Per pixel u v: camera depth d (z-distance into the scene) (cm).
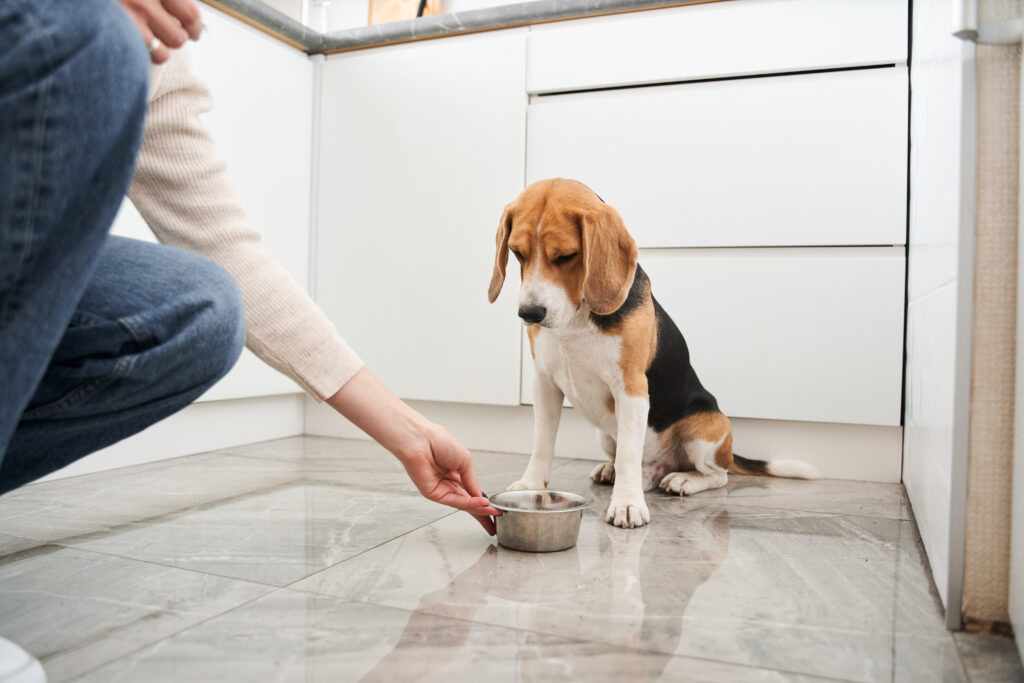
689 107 187
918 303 141
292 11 268
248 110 203
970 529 83
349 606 88
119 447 176
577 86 197
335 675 69
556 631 81
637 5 191
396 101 216
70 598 90
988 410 81
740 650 77
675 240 189
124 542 114
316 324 81
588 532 125
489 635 80
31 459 67
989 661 75
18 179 42
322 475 168
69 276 46
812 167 178
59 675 69
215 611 86
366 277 220
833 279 177
